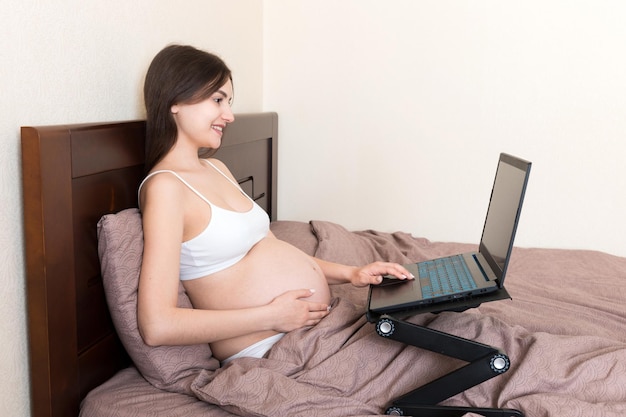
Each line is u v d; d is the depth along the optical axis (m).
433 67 2.45
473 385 1.14
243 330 1.27
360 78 2.53
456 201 2.51
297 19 2.55
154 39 1.61
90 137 1.21
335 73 2.55
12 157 1.07
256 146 2.35
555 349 1.25
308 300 1.40
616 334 1.57
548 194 2.42
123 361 1.40
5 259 1.07
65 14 1.20
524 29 2.34
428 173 2.52
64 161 1.13
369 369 1.26
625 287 1.90
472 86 2.42
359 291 1.72
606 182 2.36
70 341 1.17
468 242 2.53
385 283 1.44
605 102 2.31
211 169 1.47
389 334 1.17
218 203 1.33
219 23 2.10
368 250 2.17
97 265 1.27
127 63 1.47
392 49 2.47
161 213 1.23
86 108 1.29
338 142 2.60
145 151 1.39
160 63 1.32
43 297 1.10
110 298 1.21
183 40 1.80
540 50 2.33
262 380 1.17
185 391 1.22
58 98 1.20
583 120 2.34
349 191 2.62
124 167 1.36
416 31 2.44
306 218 2.69
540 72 2.35
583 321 1.58
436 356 1.25
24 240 1.12
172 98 1.30
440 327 1.31
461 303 1.21
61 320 1.14
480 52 2.39
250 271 1.35
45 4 1.14
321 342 1.29
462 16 2.38
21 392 1.13
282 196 2.70
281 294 1.35
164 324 1.18
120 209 1.35
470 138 2.45
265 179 2.49
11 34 1.06
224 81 1.35
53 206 1.10
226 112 1.37
